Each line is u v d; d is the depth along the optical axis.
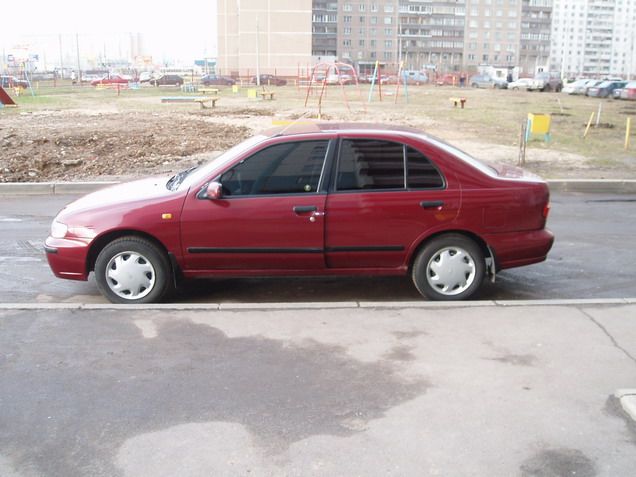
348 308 5.61
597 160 15.74
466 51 149.62
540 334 5.07
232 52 103.56
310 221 5.88
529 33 155.38
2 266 7.57
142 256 5.98
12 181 13.25
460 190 5.91
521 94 53.00
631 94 47.50
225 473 3.40
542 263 7.68
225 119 24.83
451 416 3.91
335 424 3.84
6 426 3.85
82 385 4.33
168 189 6.16
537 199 6.03
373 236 5.92
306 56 96.81
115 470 3.44
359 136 5.94
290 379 4.39
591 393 4.18
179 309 5.61
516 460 3.49
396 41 140.62
